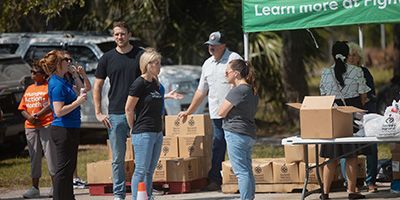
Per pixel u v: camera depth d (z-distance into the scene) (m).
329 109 20.58
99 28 45.06
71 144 21.09
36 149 26.17
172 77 37.38
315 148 23.41
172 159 25.66
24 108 26.19
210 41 24.61
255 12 24.97
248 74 21.27
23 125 35.94
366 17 24.08
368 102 24.28
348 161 23.23
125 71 22.80
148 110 21.59
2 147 37.59
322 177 24.33
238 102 20.98
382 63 94.56
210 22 45.31
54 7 33.53
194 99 25.52
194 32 45.12
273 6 24.77
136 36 44.09
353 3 24.14
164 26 44.59
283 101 44.84
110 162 25.70
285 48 44.16
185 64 45.09
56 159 21.12
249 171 21.41
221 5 45.69
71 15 46.50
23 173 32.12
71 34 40.72
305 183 22.44
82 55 39.28
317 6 24.39
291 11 24.61
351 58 23.61
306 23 24.56
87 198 25.33
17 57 36.78
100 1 45.25
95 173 25.81
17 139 36.72
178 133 26.70
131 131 21.88
